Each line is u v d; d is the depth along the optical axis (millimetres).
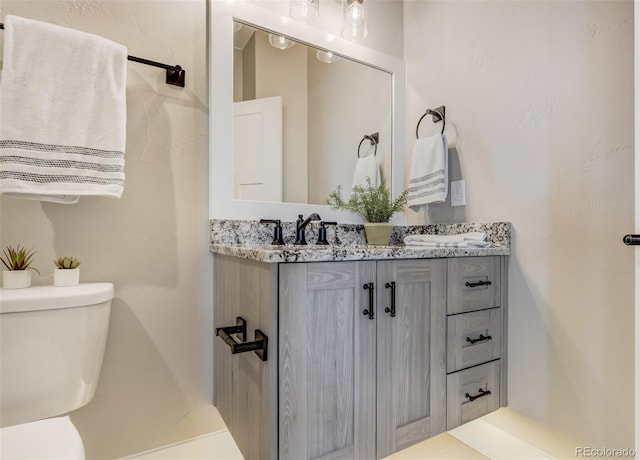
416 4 1843
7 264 1003
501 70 1440
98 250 1126
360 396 969
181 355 1256
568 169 1225
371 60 1763
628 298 1078
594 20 1167
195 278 1287
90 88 1014
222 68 1340
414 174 1669
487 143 1489
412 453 1452
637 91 877
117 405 1147
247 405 974
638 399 879
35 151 929
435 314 1162
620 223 1099
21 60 933
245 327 990
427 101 1769
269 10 1465
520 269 1365
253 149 1417
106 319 1011
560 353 1239
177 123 1268
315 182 1587
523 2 1371
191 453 1253
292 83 1535
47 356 880
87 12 1133
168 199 1245
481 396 1293
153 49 1234
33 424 717
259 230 1391
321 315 902
